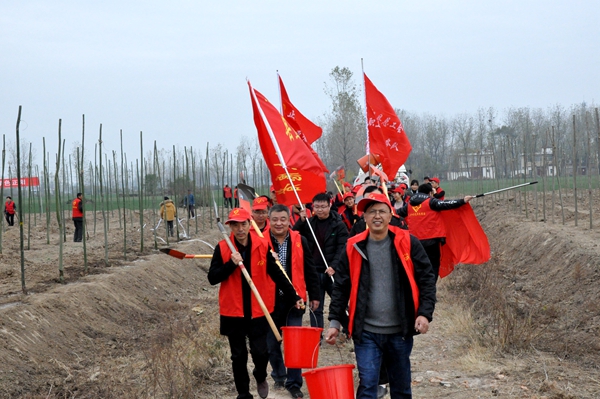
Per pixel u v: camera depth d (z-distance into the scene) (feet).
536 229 55.52
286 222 23.35
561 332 29.60
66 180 105.50
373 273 16.24
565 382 21.86
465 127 173.99
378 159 34.88
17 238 70.59
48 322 29.35
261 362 20.33
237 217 19.49
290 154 27.71
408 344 16.24
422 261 16.10
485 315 32.42
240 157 126.93
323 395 14.98
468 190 122.72
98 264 47.50
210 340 28.14
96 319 32.99
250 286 19.21
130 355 28.37
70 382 24.23
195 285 51.37
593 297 33.14
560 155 85.46
